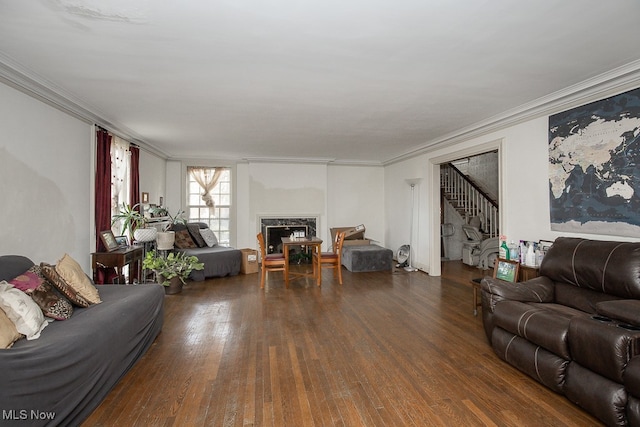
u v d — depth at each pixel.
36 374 1.57
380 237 7.97
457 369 2.49
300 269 6.46
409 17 1.87
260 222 7.21
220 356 2.70
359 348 2.85
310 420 1.89
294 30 2.01
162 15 1.84
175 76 2.72
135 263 4.64
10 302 1.89
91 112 3.61
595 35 2.09
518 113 3.64
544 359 2.19
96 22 1.91
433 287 5.01
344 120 4.12
